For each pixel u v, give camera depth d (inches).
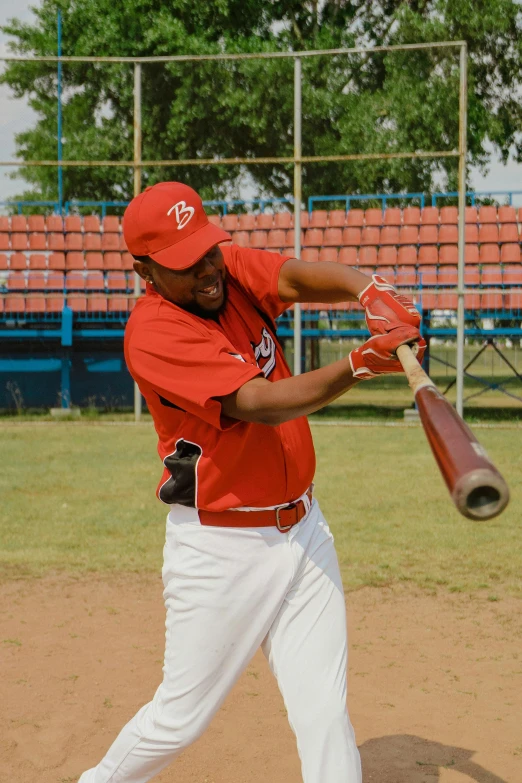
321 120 999.6
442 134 997.2
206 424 125.4
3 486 523.5
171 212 119.3
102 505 470.6
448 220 1011.9
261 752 194.2
